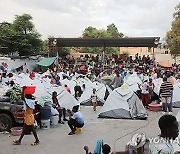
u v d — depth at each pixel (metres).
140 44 43.22
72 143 11.02
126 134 12.40
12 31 46.19
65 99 15.98
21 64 41.19
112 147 10.48
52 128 13.41
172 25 48.16
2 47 45.47
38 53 48.38
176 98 18.92
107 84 22.64
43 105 13.31
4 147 10.38
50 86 18.77
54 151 10.02
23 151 9.97
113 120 15.32
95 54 62.81
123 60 51.16
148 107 18.73
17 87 12.73
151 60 51.97
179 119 10.76
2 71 31.56
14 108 12.26
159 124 4.21
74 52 66.44
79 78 24.91
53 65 40.50
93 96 18.08
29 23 47.34
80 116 12.47
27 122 10.62
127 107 15.80
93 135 12.24
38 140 10.80
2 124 12.38
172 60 61.34
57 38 41.81
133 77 23.08
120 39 40.81
